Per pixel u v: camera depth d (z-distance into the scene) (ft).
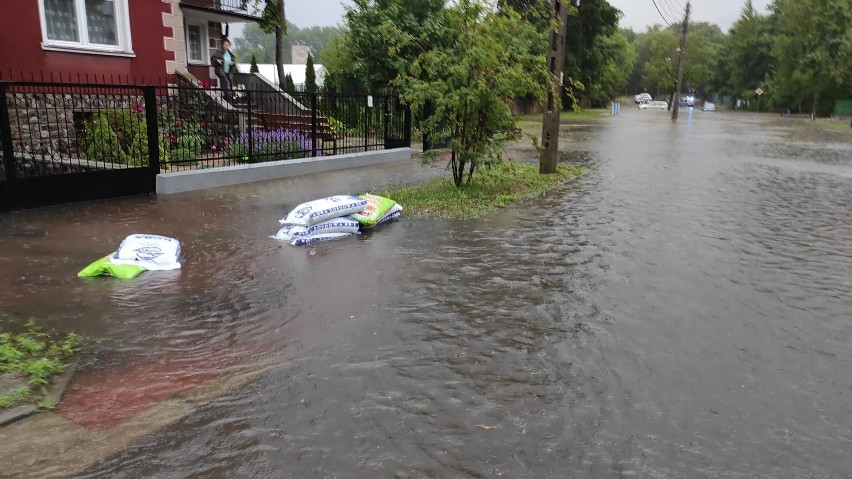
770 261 22.72
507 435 11.05
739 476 9.99
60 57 37.86
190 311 16.78
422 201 32.40
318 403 12.03
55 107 31.07
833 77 180.45
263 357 14.05
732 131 108.78
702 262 22.44
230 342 14.83
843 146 78.33
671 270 21.36
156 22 44.11
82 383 12.71
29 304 16.93
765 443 10.94
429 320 16.42
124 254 20.04
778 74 208.44
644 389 12.82
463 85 33.91
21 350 13.97
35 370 12.89
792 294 19.02
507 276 20.35
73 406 11.82
